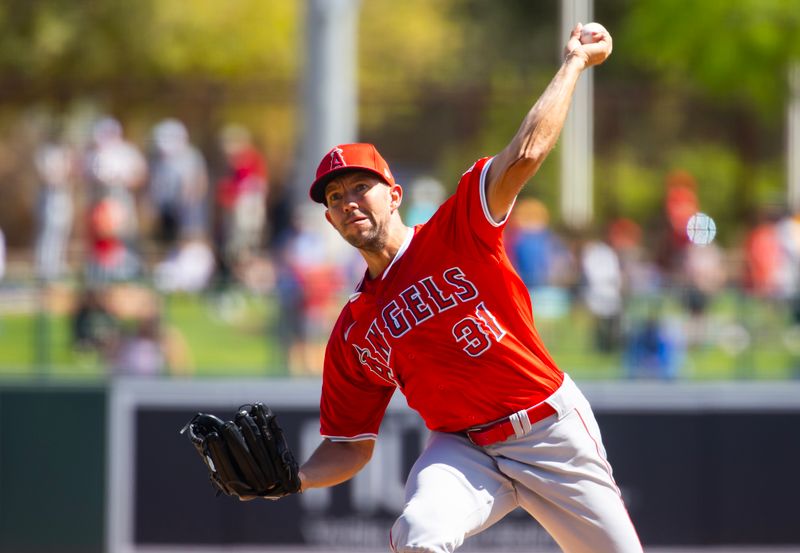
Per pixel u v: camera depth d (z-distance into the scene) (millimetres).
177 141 51688
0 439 30453
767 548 30688
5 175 74062
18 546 30406
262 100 63875
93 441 30469
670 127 82750
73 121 73500
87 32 80250
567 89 13945
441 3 101938
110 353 31953
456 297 14508
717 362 32781
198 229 51250
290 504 30469
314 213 41281
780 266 45375
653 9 67438
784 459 30844
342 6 45250
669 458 30719
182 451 30484
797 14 63625
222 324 32031
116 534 30328
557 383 14953
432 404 15023
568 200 61469
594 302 32656
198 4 81438
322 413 16391
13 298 31969
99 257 38281
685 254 46031
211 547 30391
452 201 14484
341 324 15445
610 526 15000
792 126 72438
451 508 14539
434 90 67375
